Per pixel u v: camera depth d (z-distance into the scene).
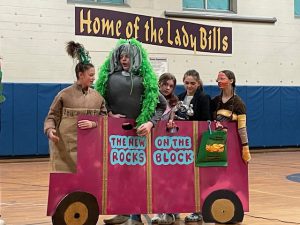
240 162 4.96
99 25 12.45
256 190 7.34
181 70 13.41
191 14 13.41
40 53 11.85
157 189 4.62
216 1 13.95
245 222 5.05
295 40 14.68
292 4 14.62
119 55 4.56
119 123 4.46
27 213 5.50
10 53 11.57
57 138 4.27
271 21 14.34
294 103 14.44
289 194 6.97
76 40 12.20
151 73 4.52
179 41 13.35
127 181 4.50
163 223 5.00
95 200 4.31
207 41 13.67
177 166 4.71
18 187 7.56
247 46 14.12
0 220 4.77
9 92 11.42
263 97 14.02
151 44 13.05
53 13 11.97
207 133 4.77
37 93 11.69
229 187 4.91
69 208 4.21
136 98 4.52
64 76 12.08
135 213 4.52
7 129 11.39
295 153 13.74
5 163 11.12
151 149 4.61
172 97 5.00
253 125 13.88
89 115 4.36
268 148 14.13
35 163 11.15
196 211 4.79
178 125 4.72
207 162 4.83
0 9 11.48
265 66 14.34
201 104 5.01
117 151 4.45
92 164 4.36
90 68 4.41
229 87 5.02
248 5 14.14
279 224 4.96
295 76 14.71
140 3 12.90
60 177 4.25
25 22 11.70
